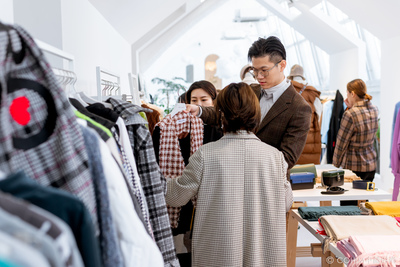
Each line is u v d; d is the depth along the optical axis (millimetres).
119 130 1435
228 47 20297
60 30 2441
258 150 1869
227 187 1824
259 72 2373
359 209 2213
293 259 2623
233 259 1803
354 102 4117
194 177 1857
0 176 678
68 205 681
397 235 1693
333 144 5793
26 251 483
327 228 1863
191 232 2020
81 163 818
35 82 801
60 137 790
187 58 15523
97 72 2221
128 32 5586
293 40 14312
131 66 7074
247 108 1840
